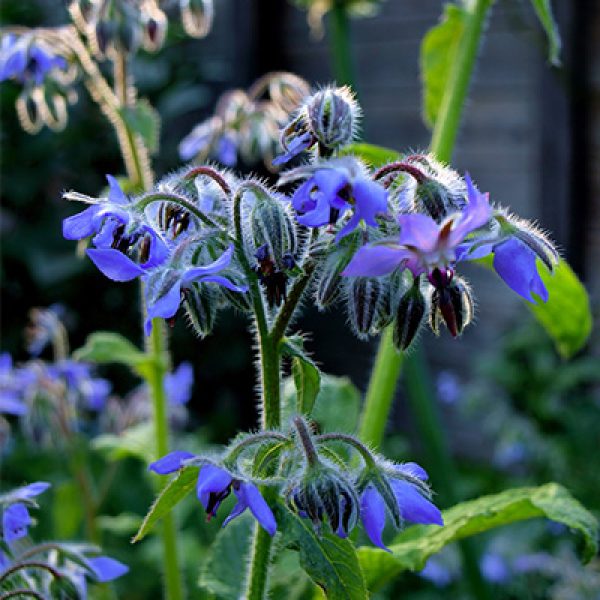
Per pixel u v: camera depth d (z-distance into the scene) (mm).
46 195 1370
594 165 1075
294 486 389
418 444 1267
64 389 642
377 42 1225
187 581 777
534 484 1052
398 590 904
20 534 454
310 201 380
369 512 391
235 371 1367
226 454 387
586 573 748
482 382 1134
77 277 1351
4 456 956
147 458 564
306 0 682
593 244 1091
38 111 575
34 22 1379
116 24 537
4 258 1334
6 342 1329
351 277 392
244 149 622
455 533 452
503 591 887
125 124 552
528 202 1138
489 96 1146
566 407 1062
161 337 550
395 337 393
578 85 1056
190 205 400
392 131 1234
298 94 595
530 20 1060
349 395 510
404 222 379
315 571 393
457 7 554
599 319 1069
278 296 395
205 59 1362
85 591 457
